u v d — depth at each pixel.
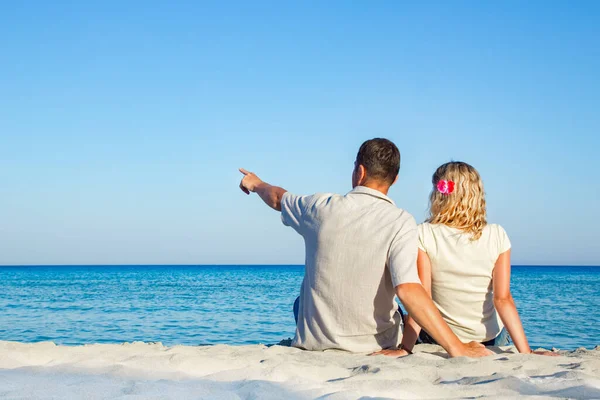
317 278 3.18
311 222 3.21
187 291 36.56
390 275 3.08
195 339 12.82
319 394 2.16
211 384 2.35
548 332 13.41
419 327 3.28
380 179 3.21
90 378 2.43
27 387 2.22
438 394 2.25
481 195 3.46
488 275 3.46
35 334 13.27
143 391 2.16
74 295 31.34
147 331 14.14
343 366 2.81
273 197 3.49
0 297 29.28
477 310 3.52
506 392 2.25
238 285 47.59
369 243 3.06
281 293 34.19
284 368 2.59
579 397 2.16
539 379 2.45
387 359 2.88
